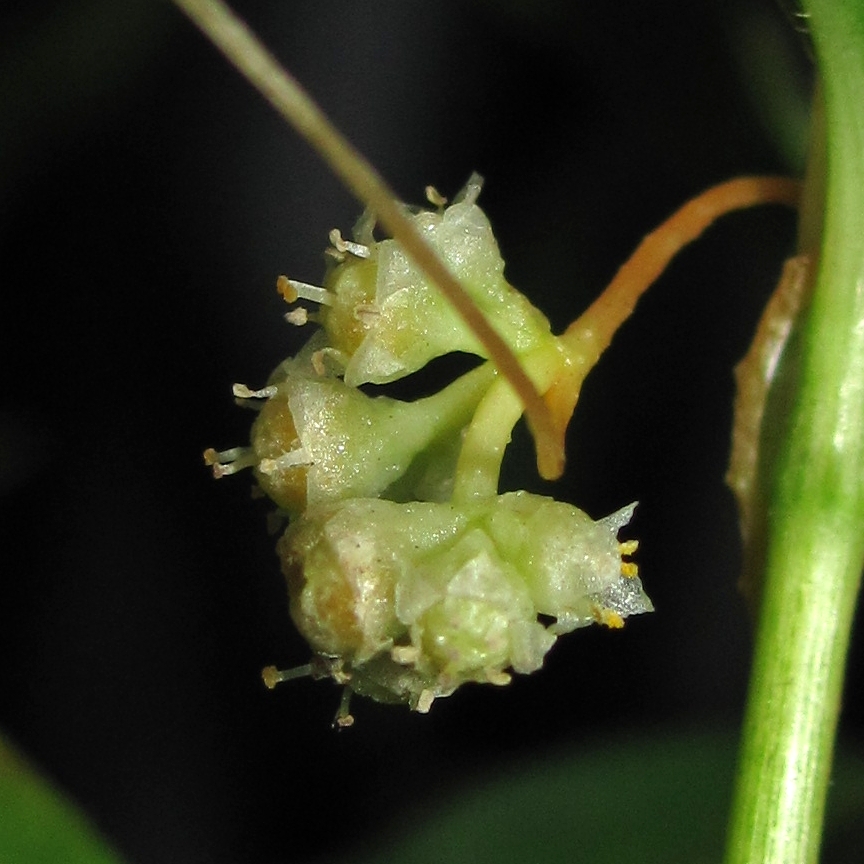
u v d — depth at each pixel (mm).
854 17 64
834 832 76
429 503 65
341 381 67
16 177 96
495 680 65
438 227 66
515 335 66
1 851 66
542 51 93
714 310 93
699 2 87
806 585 65
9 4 91
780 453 65
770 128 85
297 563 65
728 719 96
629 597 65
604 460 95
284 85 61
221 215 98
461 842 77
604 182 93
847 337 65
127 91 95
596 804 77
